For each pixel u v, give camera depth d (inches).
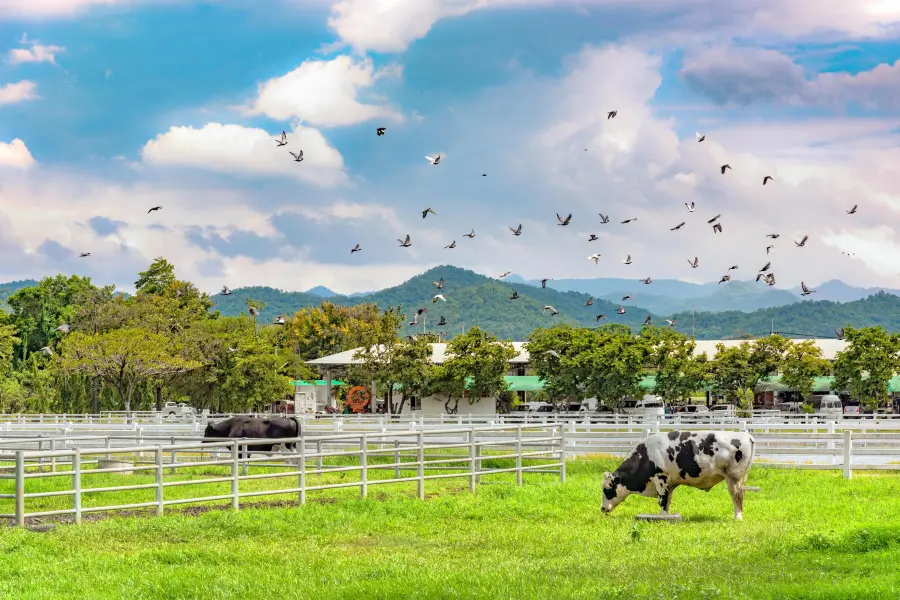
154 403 3627.0
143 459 1408.7
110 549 683.4
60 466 1268.5
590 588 527.5
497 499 947.3
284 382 3147.1
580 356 2881.4
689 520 832.3
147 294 4138.8
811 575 554.6
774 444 1483.8
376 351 3203.7
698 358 3038.9
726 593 498.0
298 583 571.2
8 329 3526.1
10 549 665.6
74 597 534.3
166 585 560.1
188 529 750.5
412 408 3297.2
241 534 754.2
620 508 905.5
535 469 1109.7
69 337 3129.9
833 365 3075.8
